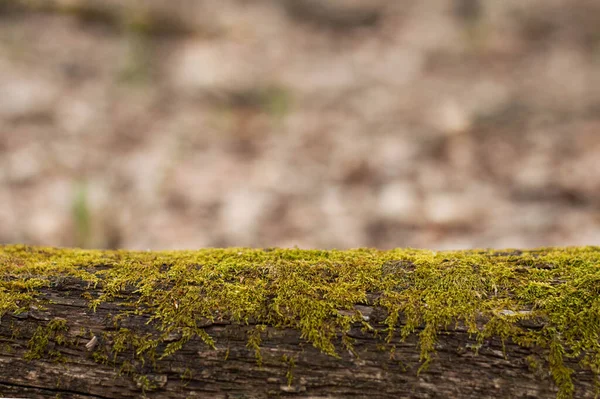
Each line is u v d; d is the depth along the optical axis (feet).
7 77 20.39
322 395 5.22
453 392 5.12
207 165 17.44
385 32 28.63
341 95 22.82
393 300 5.49
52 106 19.52
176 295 5.59
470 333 5.26
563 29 27.37
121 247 13.62
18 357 5.38
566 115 19.72
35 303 5.56
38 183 15.58
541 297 5.44
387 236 13.98
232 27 27.32
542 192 15.08
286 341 5.34
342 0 30.58
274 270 5.81
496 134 18.67
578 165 16.08
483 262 5.88
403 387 5.17
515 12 28.96
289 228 14.40
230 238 14.03
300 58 26.09
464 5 30.14
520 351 5.18
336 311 5.44
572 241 12.83
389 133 19.31
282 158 17.97
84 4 25.20
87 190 15.25
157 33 25.61
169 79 23.00
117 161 17.31
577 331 5.22
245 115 21.27
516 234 13.41
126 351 5.37
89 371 5.35
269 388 5.25
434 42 27.22
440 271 5.74
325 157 17.97
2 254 6.34
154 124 19.93
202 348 5.35
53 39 23.72
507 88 22.34
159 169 16.94
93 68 22.76
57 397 5.32
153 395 5.30
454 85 23.11
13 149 16.84
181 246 13.73
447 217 14.39
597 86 21.83
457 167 16.83
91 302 5.59
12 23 24.09
